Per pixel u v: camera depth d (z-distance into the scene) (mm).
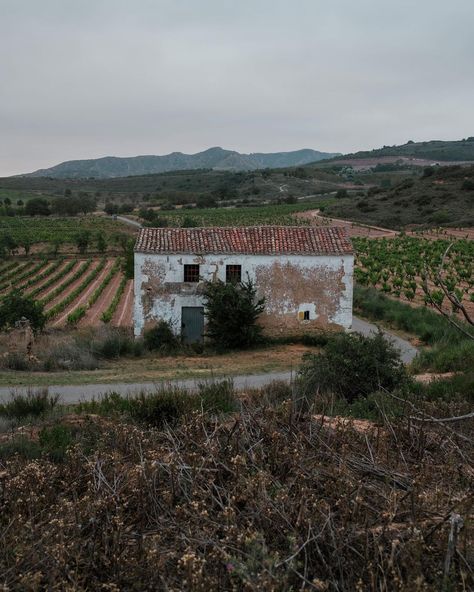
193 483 6496
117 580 5242
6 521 6672
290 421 8305
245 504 6395
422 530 5344
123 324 41875
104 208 153125
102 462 7934
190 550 5160
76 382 20328
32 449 10898
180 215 122938
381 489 6465
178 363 25438
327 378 15875
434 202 111125
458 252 65812
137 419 13070
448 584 4637
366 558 4906
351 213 115438
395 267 59594
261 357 26875
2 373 22469
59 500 7180
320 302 30109
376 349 16688
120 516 6152
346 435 8203
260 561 4828
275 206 143500
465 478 6859
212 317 29078
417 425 8773
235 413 11836
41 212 136750
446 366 21391
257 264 29812
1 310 33906
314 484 6602
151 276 29719
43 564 5418
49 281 60281
